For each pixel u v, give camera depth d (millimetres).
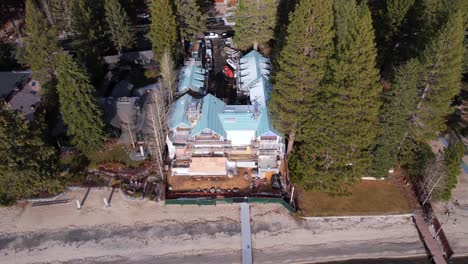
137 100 65250
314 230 51469
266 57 76438
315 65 47594
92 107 53906
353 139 47844
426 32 61750
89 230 50438
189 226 51250
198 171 56219
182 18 75125
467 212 54281
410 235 51531
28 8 58969
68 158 58906
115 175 56875
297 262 48438
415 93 48000
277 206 53750
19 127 47406
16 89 69312
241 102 67875
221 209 53344
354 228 51875
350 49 43312
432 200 54938
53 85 63781
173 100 64500
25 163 48688
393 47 71312
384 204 54312
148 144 58250
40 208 52781
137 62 76688
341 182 51938
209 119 55594
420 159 54625
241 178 56625
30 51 61344
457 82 50656
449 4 62281
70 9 74000
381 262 48875
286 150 59375
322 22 45344
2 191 50000
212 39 87062
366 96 45281
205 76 71375
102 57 74562
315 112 49406
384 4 79188
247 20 71625
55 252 48156
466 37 65250
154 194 54531
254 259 48250
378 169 54312
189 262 47688
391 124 49844
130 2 89750
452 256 49531
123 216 52125
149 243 49344
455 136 64688
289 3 75062
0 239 49125
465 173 59469
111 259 47750
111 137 60844
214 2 103688
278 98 50406
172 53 71312
